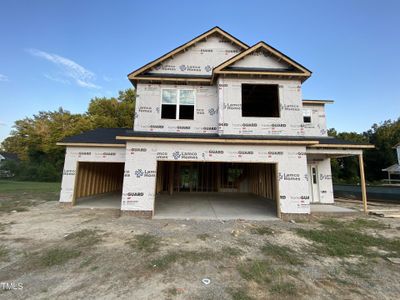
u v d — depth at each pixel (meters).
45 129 34.41
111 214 8.63
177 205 10.80
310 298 3.22
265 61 9.89
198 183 16.17
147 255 4.65
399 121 38.47
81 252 4.75
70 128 33.47
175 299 3.13
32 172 29.03
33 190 16.48
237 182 16.19
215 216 8.47
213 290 3.38
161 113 10.26
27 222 7.25
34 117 38.94
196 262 4.36
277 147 8.67
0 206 10.11
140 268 4.07
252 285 3.54
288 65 9.81
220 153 8.63
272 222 7.75
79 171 11.06
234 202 11.90
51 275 3.77
